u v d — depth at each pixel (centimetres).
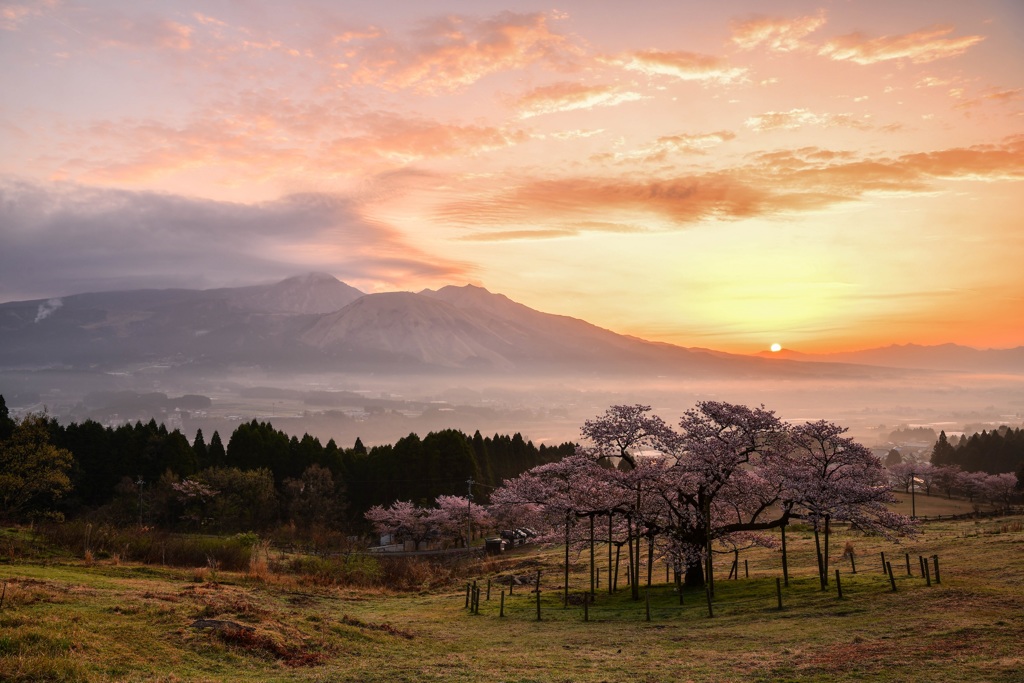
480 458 10969
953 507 9650
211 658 1809
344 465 10062
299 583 4053
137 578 3428
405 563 5116
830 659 1783
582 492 3609
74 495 8512
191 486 8069
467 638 2453
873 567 3469
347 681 1711
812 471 3281
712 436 3388
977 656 1673
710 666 1825
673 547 3297
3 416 8969
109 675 1565
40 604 2088
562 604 3344
